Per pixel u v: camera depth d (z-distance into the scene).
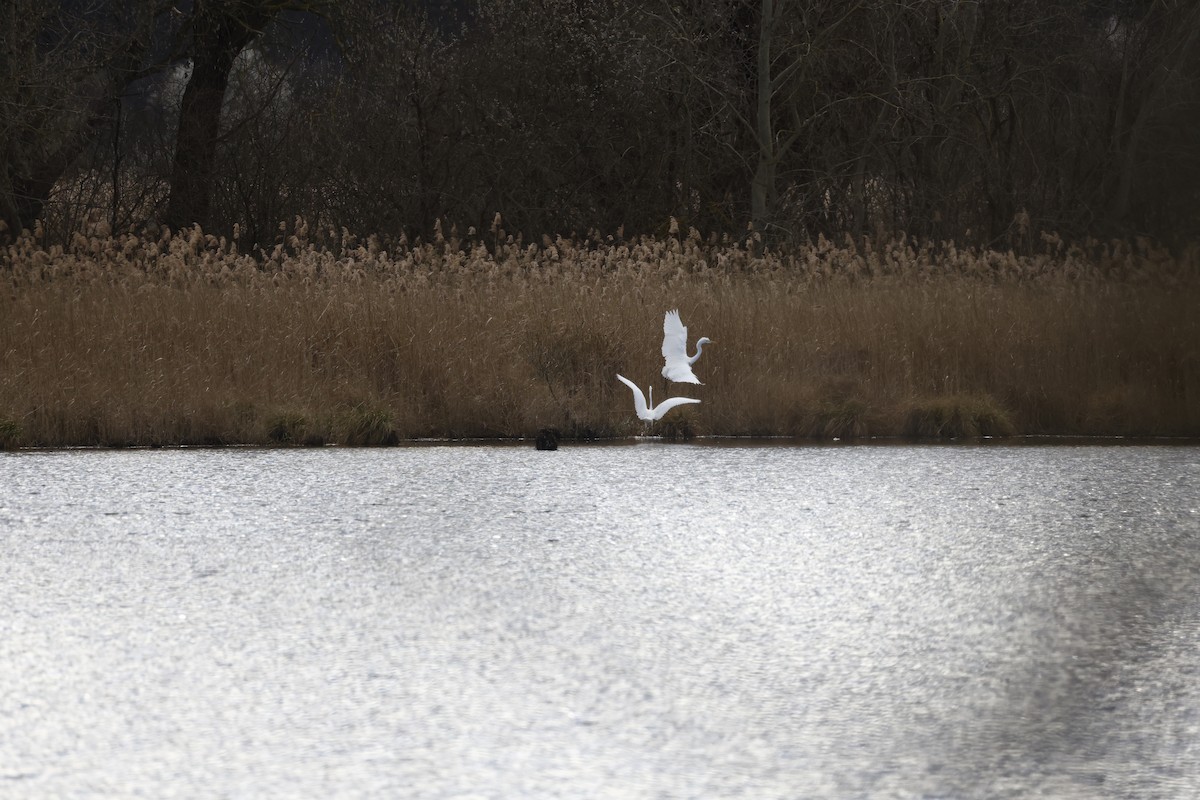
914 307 20.95
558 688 6.59
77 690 6.57
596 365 19.97
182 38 35.06
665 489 13.48
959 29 35.22
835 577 9.13
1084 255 24.42
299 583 8.91
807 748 5.78
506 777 5.43
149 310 19.69
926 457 16.38
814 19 34.59
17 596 8.54
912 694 6.54
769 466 15.42
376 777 5.43
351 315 19.84
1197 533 10.88
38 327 19.05
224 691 6.55
